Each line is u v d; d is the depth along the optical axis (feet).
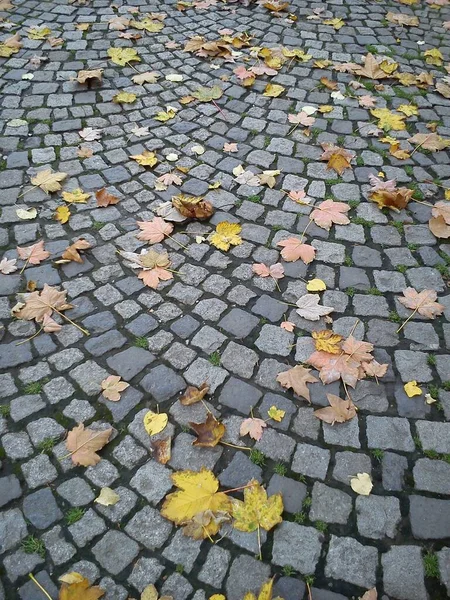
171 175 10.49
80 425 6.87
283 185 10.45
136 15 15.60
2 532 6.05
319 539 6.04
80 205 9.96
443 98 13.01
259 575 5.78
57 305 8.25
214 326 8.09
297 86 13.04
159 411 7.11
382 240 9.47
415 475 6.57
